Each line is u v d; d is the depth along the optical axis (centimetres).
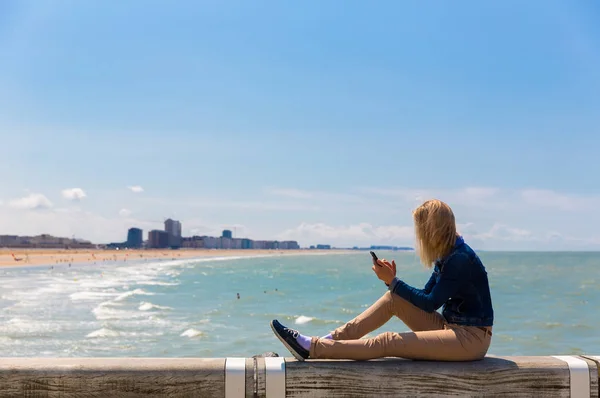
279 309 2362
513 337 1598
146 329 1648
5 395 335
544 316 2141
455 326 369
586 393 353
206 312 2178
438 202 386
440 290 367
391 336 367
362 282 4759
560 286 4075
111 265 8881
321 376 346
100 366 339
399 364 355
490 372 353
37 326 1684
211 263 11575
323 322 1902
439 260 383
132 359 350
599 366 356
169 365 342
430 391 350
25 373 335
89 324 1745
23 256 11125
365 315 394
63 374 336
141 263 10406
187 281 4812
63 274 5728
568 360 363
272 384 344
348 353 362
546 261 13325
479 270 371
